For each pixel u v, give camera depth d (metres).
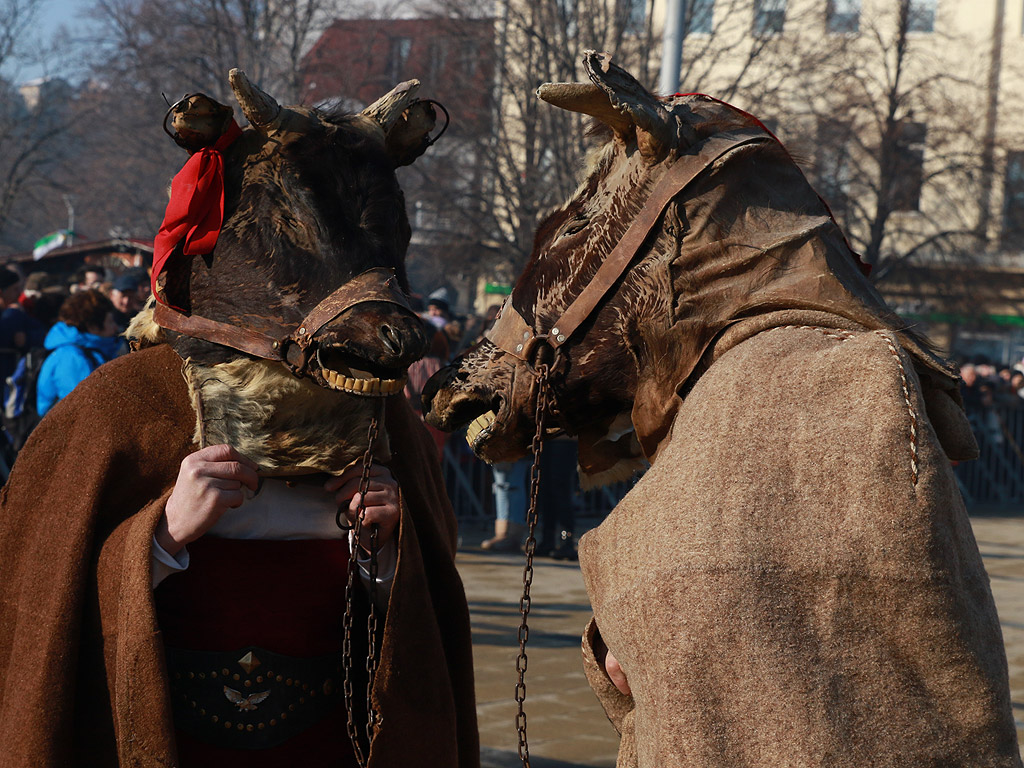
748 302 1.53
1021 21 29.81
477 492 10.02
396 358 1.70
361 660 2.11
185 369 1.89
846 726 1.29
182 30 24.23
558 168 17.88
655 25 18.59
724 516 1.35
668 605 1.34
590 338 1.61
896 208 24.78
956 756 1.30
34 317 8.52
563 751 4.02
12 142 27.77
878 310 1.54
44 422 2.00
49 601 1.88
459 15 19.80
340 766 2.06
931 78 24.81
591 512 10.96
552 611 6.34
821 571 1.32
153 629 1.82
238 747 1.98
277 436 1.85
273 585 2.00
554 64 18.66
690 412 1.46
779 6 20.41
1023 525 12.08
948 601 1.31
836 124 22.08
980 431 14.24
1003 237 26.67
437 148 20.55
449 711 2.10
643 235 1.57
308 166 1.83
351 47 23.31
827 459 1.35
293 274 1.81
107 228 31.19
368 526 2.00
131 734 1.83
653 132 1.55
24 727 1.85
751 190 1.56
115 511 1.94
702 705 1.31
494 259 21.88
